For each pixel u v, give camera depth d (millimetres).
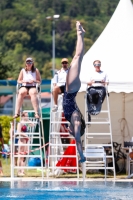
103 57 61031
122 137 62000
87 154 51094
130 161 55750
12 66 143625
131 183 47281
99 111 52250
